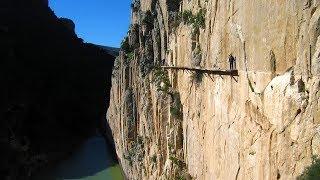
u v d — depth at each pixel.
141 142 76.88
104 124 151.62
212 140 42.31
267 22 30.27
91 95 175.62
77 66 181.12
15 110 118.38
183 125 55.12
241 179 34.22
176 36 59.16
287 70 28.08
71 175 98.50
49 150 116.69
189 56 50.72
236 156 35.31
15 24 162.00
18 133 112.38
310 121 25.14
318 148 24.17
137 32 89.56
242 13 34.78
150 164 66.06
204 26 46.84
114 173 100.06
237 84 35.66
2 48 138.38
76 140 138.12
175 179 53.38
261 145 30.48
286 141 27.17
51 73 158.38
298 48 26.81
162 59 69.25
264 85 30.73
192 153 50.44
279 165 27.83
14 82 132.75
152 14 79.56
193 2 52.59
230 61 36.62
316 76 25.00
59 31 191.75
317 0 25.33
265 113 30.16
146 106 70.88
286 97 27.31
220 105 39.81
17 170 94.44
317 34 24.98
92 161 113.00
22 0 179.88
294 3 27.09
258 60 31.72
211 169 42.66
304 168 24.75
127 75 95.12
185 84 53.94
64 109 149.00
